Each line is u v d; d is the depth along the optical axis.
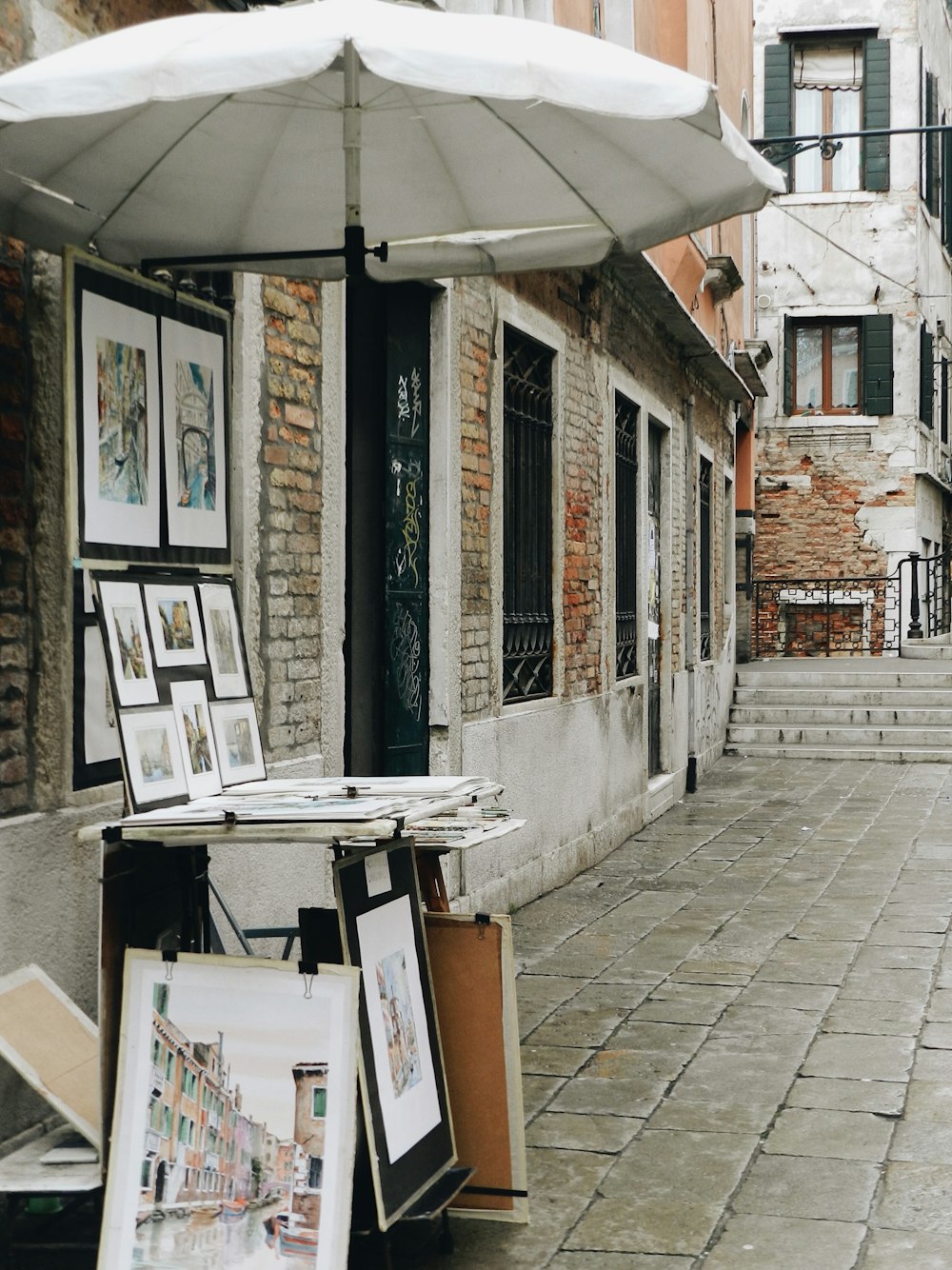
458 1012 4.11
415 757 7.55
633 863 10.37
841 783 15.16
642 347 12.37
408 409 7.47
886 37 24.47
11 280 4.34
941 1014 6.28
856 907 8.62
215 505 5.00
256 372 5.74
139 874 3.68
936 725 17.97
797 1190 4.36
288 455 6.02
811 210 24.92
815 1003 6.47
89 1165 3.66
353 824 3.39
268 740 5.86
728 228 17.17
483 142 4.55
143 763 3.87
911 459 24.81
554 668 9.73
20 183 4.16
